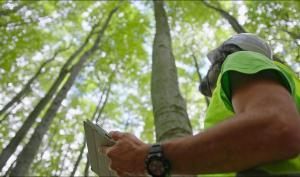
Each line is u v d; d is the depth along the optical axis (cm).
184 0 1195
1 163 626
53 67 1317
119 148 121
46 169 1141
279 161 105
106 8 1290
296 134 101
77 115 1366
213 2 1157
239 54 128
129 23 1283
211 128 108
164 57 563
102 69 1307
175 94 454
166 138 369
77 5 1216
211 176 134
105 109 1509
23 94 926
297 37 688
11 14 881
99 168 160
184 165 108
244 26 823
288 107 105
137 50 1298
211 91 166
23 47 937
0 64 879
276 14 756
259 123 100
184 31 1291
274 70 116
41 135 717
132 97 1514
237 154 102
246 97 112
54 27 1234
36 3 1021
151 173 111
